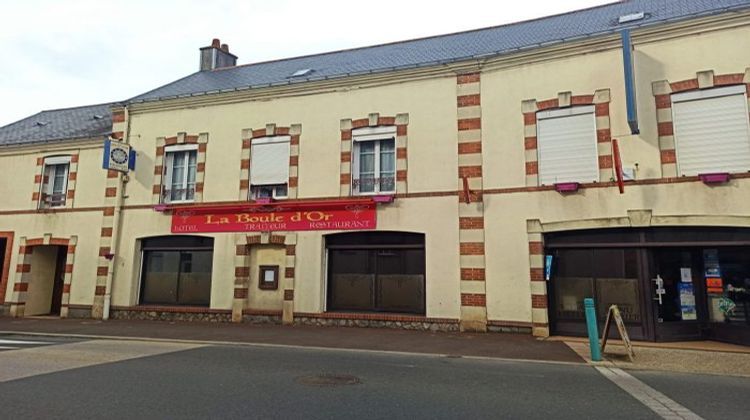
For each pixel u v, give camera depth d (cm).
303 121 1384
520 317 1112
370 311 1277
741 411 535
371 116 1316
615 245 1070
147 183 1517
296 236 1336
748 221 952
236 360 819
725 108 997
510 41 1380
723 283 1013
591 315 843
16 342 1039
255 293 1380
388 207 1264
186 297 1455
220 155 1454
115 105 1583
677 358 848
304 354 884
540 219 1120
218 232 1413
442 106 1256
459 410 527
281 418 493
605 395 597
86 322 1386
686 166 1015
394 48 1666
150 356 855
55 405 537
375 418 496
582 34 1133
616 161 1015
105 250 1512
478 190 1184
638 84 1066
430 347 955
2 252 1719
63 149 1647
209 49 1986
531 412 523
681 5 1237
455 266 1186
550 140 1140
